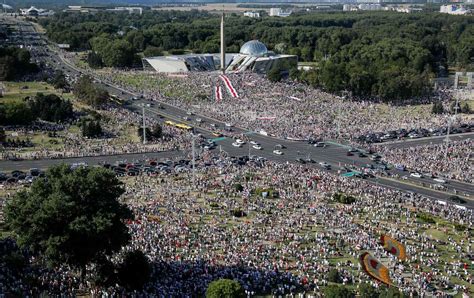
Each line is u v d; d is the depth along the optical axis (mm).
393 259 131250
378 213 160375
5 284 111812
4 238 133750
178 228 144625
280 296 114500
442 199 177875
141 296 110750
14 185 180125
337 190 179750
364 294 111938
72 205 113688
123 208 122750
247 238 140750
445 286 120438
